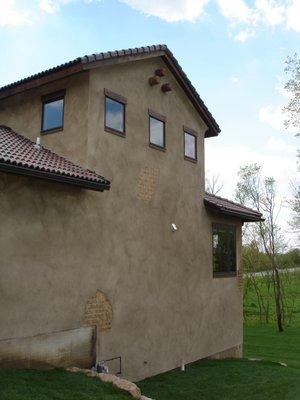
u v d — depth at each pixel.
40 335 8.80
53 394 7.08
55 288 9.21
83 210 10.06
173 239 13.11
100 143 10.78
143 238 11.88
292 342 26.12
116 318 10.74
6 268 8.30
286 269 35.09
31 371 8.27
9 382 7.30
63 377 8.21
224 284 15.64
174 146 13.62
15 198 8.59
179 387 10.99
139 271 11.63
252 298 42.44
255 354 21.88
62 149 10.89
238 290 16.58
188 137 14.48
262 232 34.22
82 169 10.17
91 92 10.64
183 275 13.42
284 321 34.66
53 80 11.08
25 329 8.53
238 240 16.94
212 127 15.51
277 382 12.28
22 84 11.68
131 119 11.91
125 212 11.34
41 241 9.02
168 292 12.68
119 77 11.62
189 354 13.38
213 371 12.86
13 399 6.52
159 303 12.27
